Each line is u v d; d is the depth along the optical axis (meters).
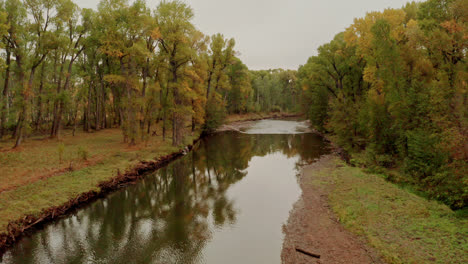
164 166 22.05
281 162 23.48
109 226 11.62
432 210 10.17
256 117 74.81
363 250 8.45
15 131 27.05
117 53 23.27
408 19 25.23
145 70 27.11
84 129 36.25
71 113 41.03
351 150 24.58
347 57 31.33
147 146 25.47
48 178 14.62
